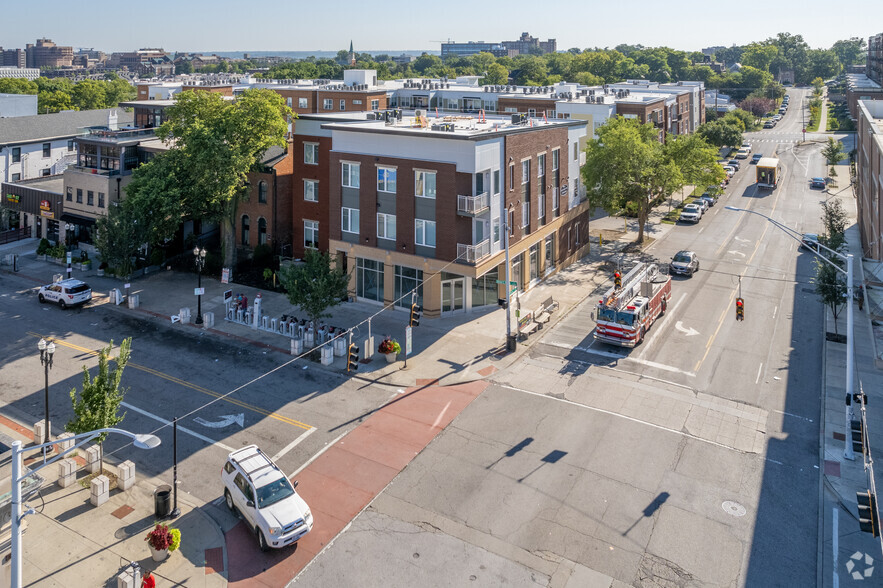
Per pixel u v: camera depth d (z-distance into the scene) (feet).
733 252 188.44
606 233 211.61
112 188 174.29
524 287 151.43
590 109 261.03
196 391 104.12
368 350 114.93
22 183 202.49
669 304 144.66
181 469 83.46
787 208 246.88
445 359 116.47
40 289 142.92
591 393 103.91
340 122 161.17
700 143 197.06
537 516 74.33
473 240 130.62
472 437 91.20
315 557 68.03
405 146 131.44
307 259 121.49
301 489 79.30
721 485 80.02
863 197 193.36
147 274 164.86
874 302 125.18
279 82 376.68
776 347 121.39
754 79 621.72
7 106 299.79
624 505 76.18
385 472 82.89
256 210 176.65
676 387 105.70
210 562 67.10
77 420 80.89
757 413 97.45
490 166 129.70
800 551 68.74
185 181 153.48
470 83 384.47
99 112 279.49
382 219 138.21
